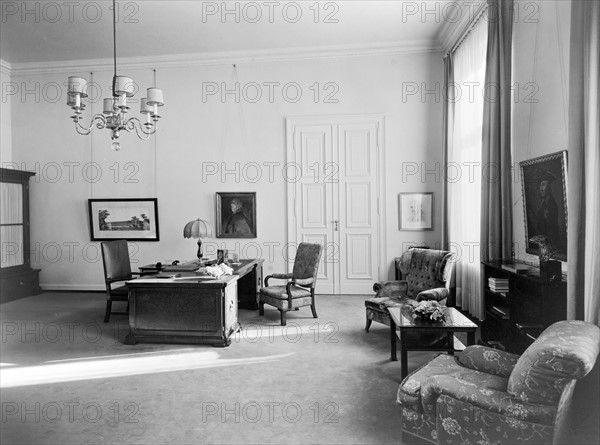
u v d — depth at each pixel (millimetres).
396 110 7027
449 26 6262
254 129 7352
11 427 2727
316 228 7254
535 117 4027
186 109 7469
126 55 7422
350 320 5484
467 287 5883
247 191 7371
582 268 2723
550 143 3756
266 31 6508
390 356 4043
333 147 7176
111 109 4641
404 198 7035
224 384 3402
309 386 3348
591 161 2623
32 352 4234
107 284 5477
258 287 6395
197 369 3740
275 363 3881
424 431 2359
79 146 7707
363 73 7082
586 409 2533
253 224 7340
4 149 7730
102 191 7676
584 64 2678
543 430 1922
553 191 3396
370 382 3412
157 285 4398
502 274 4184
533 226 3785
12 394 3244
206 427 2701
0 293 6797
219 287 4344
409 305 4125
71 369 3762
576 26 2695
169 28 6379
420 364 3801
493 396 2059
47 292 7648
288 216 7281
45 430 2684
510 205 4391
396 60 7004
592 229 2609
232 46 7070
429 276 4746
